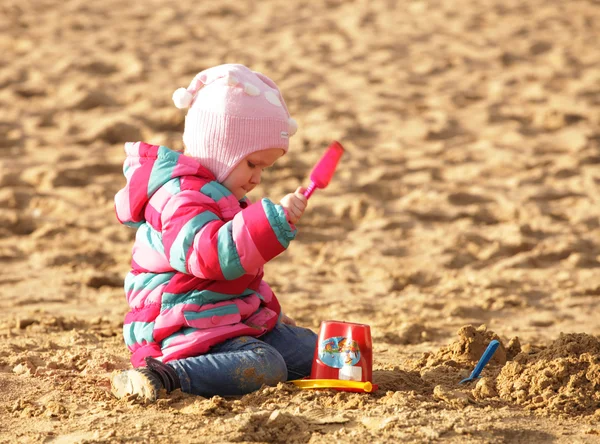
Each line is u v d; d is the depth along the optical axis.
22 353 5.37
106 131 15.23
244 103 4.57
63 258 9.59
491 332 5.37
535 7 27.42
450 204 12.20
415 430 3.86
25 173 12.80
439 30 24.72
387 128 16.16
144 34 23.53
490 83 19.62
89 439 3.79
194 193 4.45
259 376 4.43
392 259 10.00
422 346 6.29
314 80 19.55
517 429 3.96
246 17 26.39
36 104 17.08
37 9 25.77
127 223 4.74
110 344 5.86
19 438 3.92
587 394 4.36
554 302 8.38
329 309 7.76
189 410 4.16
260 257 4.27
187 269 4.39
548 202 12.36
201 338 4.47
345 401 4.30
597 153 14.60
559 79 19.94
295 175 13.38
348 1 28.48
